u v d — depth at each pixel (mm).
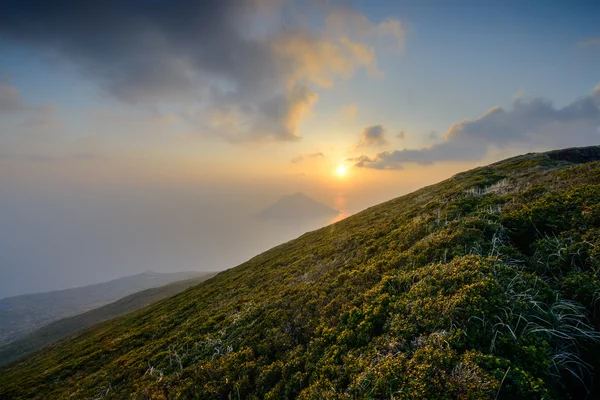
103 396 14070
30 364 35875
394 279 11922
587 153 33438
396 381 6668
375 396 6703
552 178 17609
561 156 34125
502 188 19609
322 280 17031
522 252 11117
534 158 33812
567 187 14445
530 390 5504
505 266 9422
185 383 11680
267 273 27359
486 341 7023
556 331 6984
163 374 13688
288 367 10070
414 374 6582
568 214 11336
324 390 8000
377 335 9445
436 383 6133
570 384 6367
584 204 11422
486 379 5793
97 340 27969
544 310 7676
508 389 5719
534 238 11477
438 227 15695
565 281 8477
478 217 14023
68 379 18766
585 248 9180
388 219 27109
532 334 6930
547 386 5887
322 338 10617
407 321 8688
